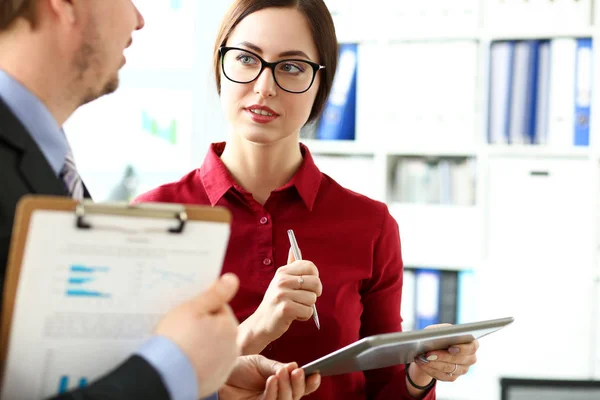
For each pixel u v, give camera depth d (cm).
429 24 272
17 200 72
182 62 295
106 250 66
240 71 128
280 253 135
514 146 269
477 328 106
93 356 69
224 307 71
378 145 277
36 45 77
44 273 64
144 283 68
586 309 266
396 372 140
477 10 269
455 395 269
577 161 265
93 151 297
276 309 115
